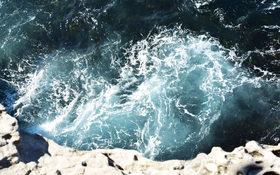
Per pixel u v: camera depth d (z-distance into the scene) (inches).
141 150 524.7
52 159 429.7
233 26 624.1
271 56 592.7
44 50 634.2
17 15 671.8
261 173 393.4
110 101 571.5
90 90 585.6
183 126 542.0
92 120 555.5
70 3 671.8
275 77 576.4
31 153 434.9
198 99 563.8
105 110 563.2
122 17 646.5
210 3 649.0
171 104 561.6
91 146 531.5
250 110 548.4
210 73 586.2
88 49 625.0
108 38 630.5
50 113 568.4
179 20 637.9
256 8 637.3
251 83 572.7
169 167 439.2
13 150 398.6
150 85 581.0
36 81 602.9
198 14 640.4
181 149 523.2
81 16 654.5
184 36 624.1
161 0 656.4
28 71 614.5
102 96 577.6
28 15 669.3
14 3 685.3
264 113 544.1
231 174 390.9
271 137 523.5
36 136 467.8
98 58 613.9
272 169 391.9
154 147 526.3
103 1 665.6
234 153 406.9
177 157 517.0
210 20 633.6
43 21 659.4
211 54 603.2
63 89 590.6
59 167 417.1
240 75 581.6
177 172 403.5
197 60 599.2
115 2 661.9
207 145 524.1
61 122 558.6
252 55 596.4
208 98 563.8
